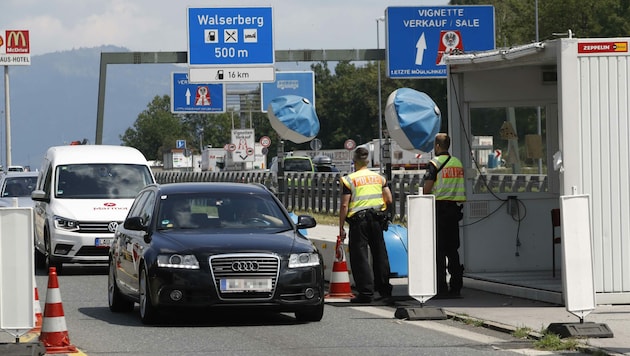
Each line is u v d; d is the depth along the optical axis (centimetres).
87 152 6706
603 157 4194
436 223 4584
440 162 4575
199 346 3434
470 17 8606
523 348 3322
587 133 4194
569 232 3556
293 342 3503
